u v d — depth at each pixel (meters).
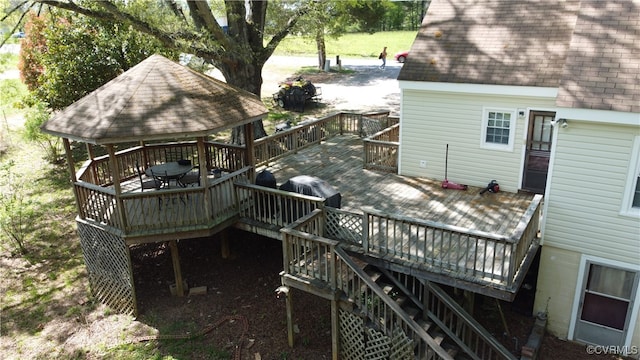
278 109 25.70
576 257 9.54
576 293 9.71
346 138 17.98
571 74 8.95
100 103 10.08
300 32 18.67
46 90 18.33
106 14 14.73
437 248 9.21
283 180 13.44
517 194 11.81
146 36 17.41
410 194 12.10
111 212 10.45
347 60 40.28
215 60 16.86
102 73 18.31
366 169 14.20
